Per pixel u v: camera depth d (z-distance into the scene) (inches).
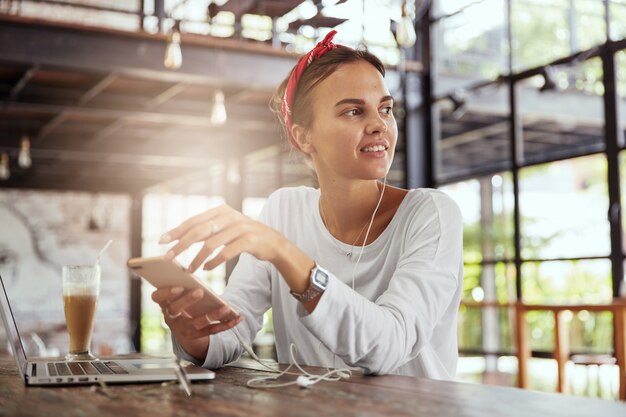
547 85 243.1
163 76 247.0
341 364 54.8
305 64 54.5
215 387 39.9
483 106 289.6
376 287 54.0
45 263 558.6
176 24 234.1
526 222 355.3
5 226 551.5
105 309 570.3
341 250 55.4
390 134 52.6
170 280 41.6
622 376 152.6
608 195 218.5
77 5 270.4
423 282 47.3
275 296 59.1
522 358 171.6
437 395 35.5
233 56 255.1
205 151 380.5
